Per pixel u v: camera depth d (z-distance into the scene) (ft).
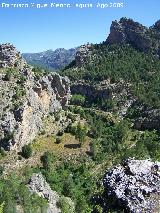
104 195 141.59
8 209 421.59
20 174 588.91
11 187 490.49
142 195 131.85
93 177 599.98
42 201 460.96
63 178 602.03
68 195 543.80
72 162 652.89
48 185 521.65
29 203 445.78
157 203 130.11
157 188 134.62
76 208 423.64
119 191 135.74
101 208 136.26
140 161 147.54
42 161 640.17
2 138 652.07
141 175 139.95
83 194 550.77
